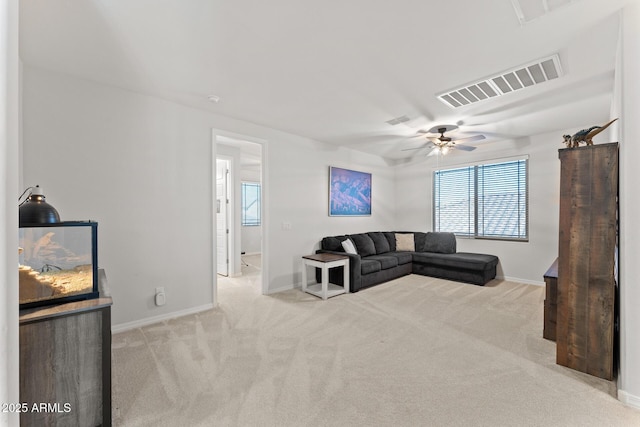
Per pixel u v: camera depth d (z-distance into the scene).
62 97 2.60
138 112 3.04
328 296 4.04
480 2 1.71
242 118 3.82
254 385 1.97
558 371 2.15
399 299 3.93
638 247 1.76
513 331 2.87
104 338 1.59
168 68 2.52
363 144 5.27
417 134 4.58
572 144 2.20
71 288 1.61
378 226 6.31
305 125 4.14
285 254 4.46
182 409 1.74
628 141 1.79
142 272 3.06
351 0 1.70
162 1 1.70
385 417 1.67
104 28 1.96
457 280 4.93
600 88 2.89
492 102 3.25
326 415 1.69
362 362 2.28
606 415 1.68
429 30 1.99
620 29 1.84
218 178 5.63
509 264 5.06
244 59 2.37
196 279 3.46
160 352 2.43
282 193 4.42
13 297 0.92
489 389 1.93
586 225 2.12
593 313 2.09
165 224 3.22
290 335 2.78
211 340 2.66
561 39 2.08
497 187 5.23
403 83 2.80
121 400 1.81
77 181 2.67
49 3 1.70
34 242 1.52
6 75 0.88
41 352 1.44
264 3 1.72
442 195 6.04
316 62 2.42
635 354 1.76
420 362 2.28
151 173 3.12
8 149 0.89
